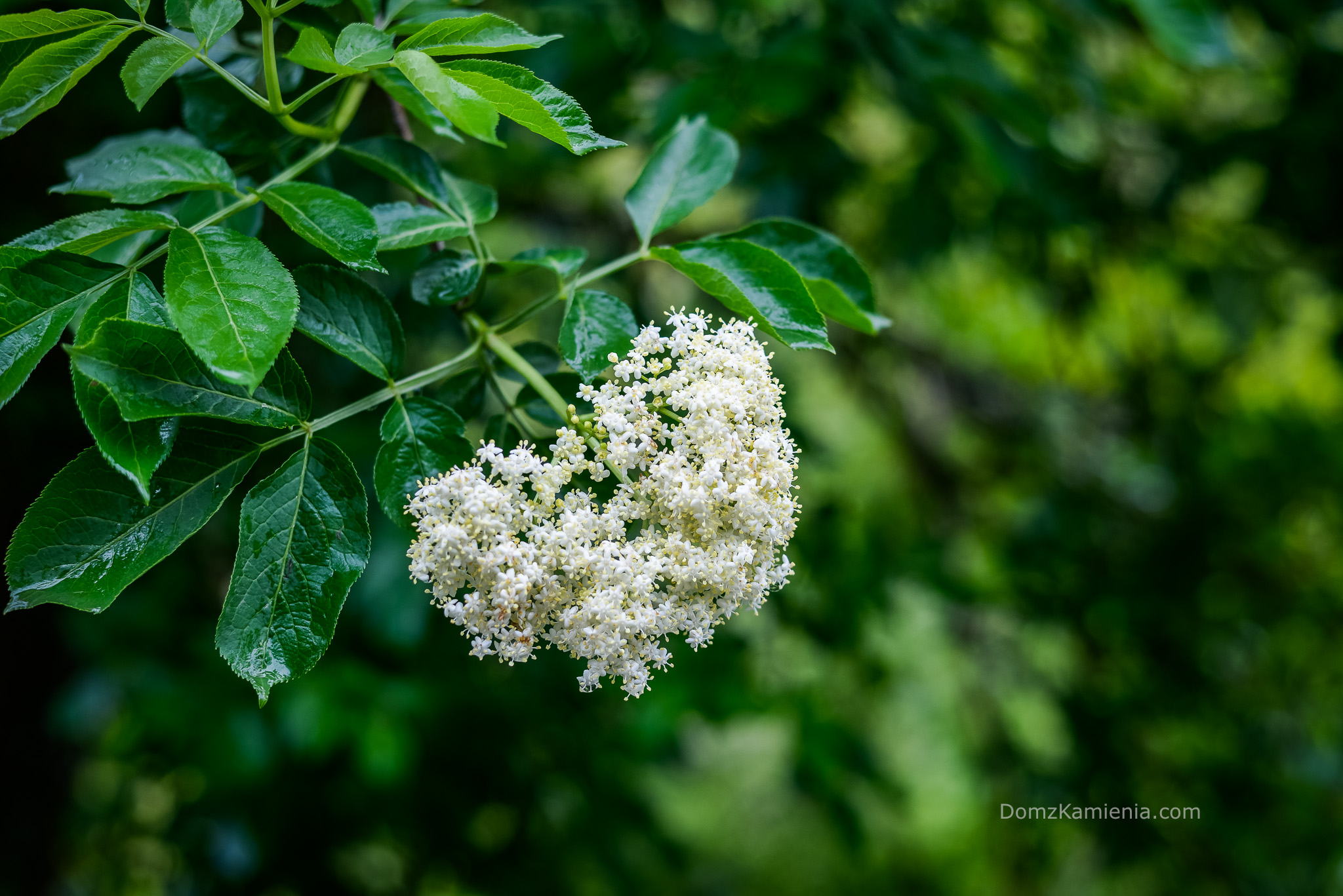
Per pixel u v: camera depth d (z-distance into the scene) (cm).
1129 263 601
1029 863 693
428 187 212
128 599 475
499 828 504
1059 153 450
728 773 1257
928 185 460
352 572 169
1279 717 709
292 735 384
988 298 767
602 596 173
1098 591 614
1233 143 521
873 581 519
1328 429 696
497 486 178
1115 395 726
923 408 836
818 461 546
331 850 456
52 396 417
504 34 158
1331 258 577
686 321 186
